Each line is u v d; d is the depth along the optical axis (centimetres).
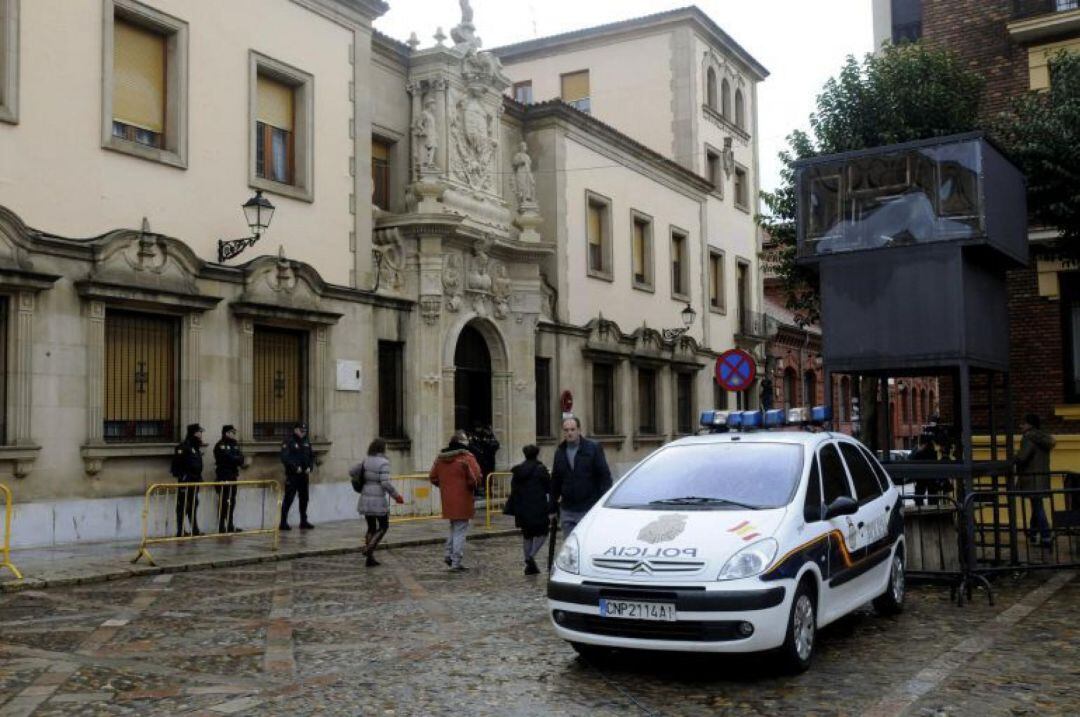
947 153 1215
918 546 1176
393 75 2336
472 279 2361
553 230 2792
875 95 1845
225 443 1691
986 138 1205
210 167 1798
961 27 1953
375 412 2114
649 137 3691
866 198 1260
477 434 2375
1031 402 1834
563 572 772
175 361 1700
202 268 1731
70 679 753
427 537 1747
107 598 1117
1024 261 1350
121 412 1616
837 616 830
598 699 692
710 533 758
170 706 681
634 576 736
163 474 1650
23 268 1456
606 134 3020
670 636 723
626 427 3066
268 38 1930
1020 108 1545
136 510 1603
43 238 1484
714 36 3797
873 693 700
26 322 1458
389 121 2317
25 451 1440
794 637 743
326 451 1973
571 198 2862
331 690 721
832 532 832
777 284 4669
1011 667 771
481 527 1970
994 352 1316
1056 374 1811
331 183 2061
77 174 1570
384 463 1421
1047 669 764
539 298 2584
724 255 3838
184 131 1750
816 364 4731
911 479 1291
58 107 1546
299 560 1469
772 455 870
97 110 1605
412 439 2211
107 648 859
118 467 1582
